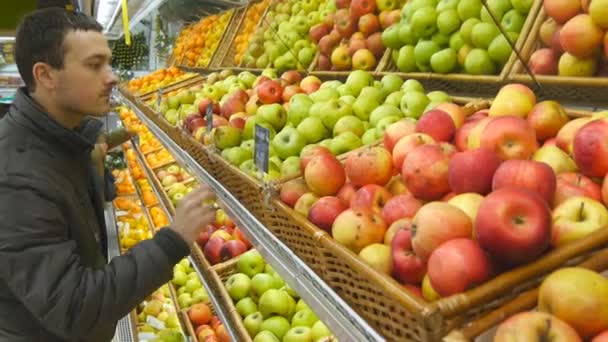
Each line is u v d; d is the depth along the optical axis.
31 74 1.47
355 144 1.54
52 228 1.31
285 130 1.68
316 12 2.81
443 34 1.85
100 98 1.55
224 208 1.65
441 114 1.26
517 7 1.61
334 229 1.03
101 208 1.92
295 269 1.12
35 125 1.44
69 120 1.58
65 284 1.27
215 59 4.24
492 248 0.74
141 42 6.83
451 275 0.75
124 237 3.40
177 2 5.17
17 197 1.29
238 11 4.38
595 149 0.91
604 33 1.30
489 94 1.74
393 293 0.72
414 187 1.04
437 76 1.88
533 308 0.67
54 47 1.44
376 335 0.80
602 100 1.36
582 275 0.63
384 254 0.95
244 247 2.25
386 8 2.21
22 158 1.37
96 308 1.29
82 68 1.48
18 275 1.25
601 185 0.93
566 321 0.62
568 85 1.40
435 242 0.82
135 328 2.56
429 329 0.65
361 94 1.72
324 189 1.22
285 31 2.94
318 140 1.66
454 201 0.92
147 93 3.97
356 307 0.89
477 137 1.14
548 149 1.03
